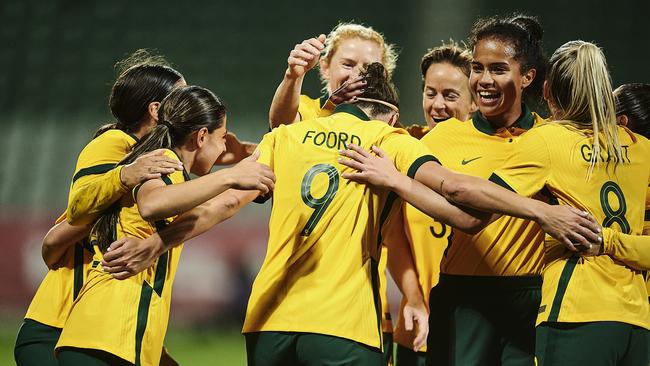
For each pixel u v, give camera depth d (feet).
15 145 218.18
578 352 46.88
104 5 251.80
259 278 47.91
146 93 54.44
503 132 55.06
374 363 46.42
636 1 239.30
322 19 247.09
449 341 53.98
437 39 234.58
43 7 250.98
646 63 231.91
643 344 48.60
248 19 247.70
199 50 243.19
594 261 47.98
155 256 47.60
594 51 49.11
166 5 250.98
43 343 52.85
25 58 242.37
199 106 50.57
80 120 227.40
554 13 238.68
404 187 46.78
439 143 56.49
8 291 160.86
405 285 60.64
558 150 48.24
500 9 237.86
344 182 47.21
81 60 241.96
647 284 56.75
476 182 46.98
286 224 47.57
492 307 53.01
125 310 47.42
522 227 52.75
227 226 157.58
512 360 53.16
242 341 141.38
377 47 67.05
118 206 49.29
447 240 58.75
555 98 50.75
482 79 54.03
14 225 162.50
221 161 64.80
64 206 203.00
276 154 49.19
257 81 236.84
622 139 49.90
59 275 53.52
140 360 47.42
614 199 48.44
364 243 47.14
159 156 47.50
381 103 50.65
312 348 45.70
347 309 45.91
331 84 67.00
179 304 154.61
